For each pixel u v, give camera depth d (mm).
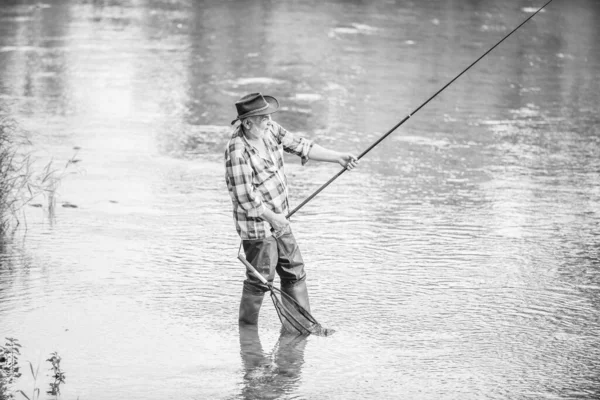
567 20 76500
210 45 63281
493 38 67438
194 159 36219
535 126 42562
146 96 47594
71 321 20906
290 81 51531
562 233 27359
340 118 43188
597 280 23516
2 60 56719
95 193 31375
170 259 25125
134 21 74812
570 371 18312
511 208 29969
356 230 27641
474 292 22672
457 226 28047
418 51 61500
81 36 66938
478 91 50250
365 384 17766
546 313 21359
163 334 20281
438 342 19781
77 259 24984
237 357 19125
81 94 47750
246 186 19969
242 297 20734
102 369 18484
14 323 20719
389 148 38156
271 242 20484
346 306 21859
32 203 30078
